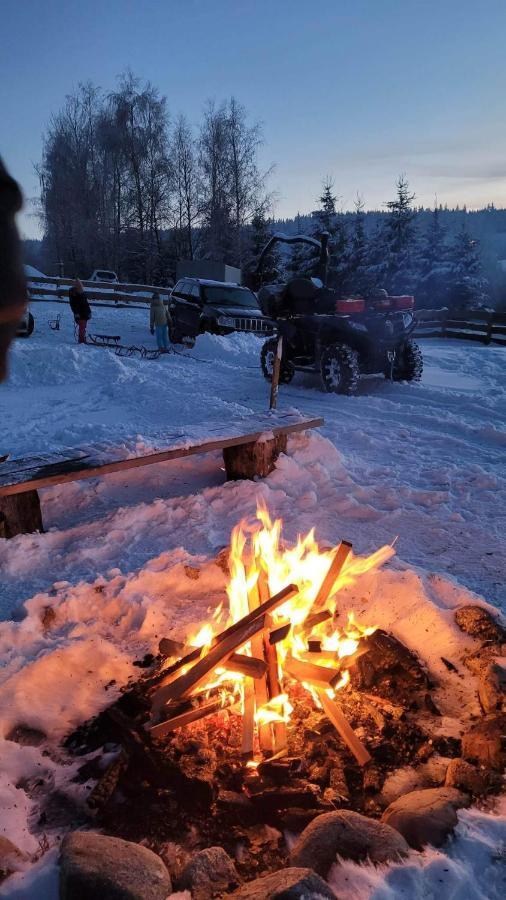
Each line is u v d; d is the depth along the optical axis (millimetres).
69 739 2727
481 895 1884
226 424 5961
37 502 4672
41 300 29250
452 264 43000
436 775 2486
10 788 2359
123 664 3080
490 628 3240
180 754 2582
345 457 6766
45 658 2951
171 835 2266
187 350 17641
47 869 2004
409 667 3070
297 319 11961
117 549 4477
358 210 43281
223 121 47844
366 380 12539
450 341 21828
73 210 51688
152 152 50219
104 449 5055
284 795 2350
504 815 2189
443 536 4738
